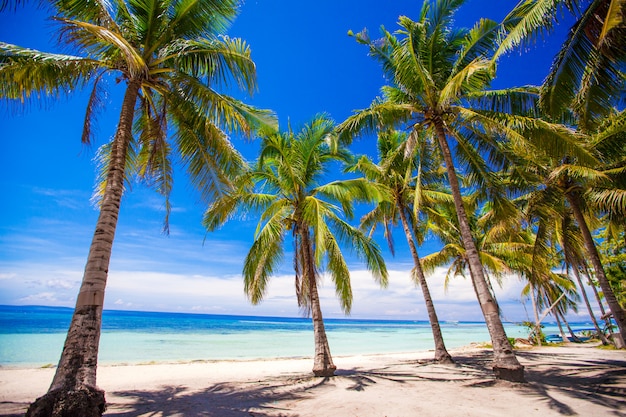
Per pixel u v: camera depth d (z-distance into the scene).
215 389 8.38
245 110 8.19
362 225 16.81
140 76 6.85
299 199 10.99
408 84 9.54
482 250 18.56
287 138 11.18
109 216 5.71
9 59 5.71
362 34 10.39
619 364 10.98
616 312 9.50
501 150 9.80
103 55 6.99
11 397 7.38
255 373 11.76
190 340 29.50
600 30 6.00
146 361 16.77
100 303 5.18
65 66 6.31
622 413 5.21
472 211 14.11
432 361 13.95
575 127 10.28
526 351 17.20
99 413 4.58
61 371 4.56
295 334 44.88
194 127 7.92
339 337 42.28
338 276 10.83
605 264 20.75
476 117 8.94
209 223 10.29
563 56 6.68
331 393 7.36
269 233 10.33
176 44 6.92
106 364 14.48
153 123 7.79
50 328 33.69
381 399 6.58
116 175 6.06
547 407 5.63
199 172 8.17
